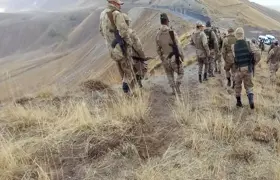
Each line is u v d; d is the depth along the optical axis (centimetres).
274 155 540
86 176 475
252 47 760
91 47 11031
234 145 561
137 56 809
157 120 647
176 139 575
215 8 9481
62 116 640
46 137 553
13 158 489
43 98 784
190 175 477
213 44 1151
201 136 579
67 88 873
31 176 470
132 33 787
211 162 511
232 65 1003
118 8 723
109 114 624
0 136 572
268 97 941
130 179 468
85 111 604
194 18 6356
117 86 901
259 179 480
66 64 10888
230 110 750
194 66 1402
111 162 505
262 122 657
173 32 823
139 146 543
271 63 1532
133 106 636
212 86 999
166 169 489
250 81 764
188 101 763
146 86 909
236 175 488
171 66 827
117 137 552
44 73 10819
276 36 5903
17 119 636
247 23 7206
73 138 554
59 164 500
